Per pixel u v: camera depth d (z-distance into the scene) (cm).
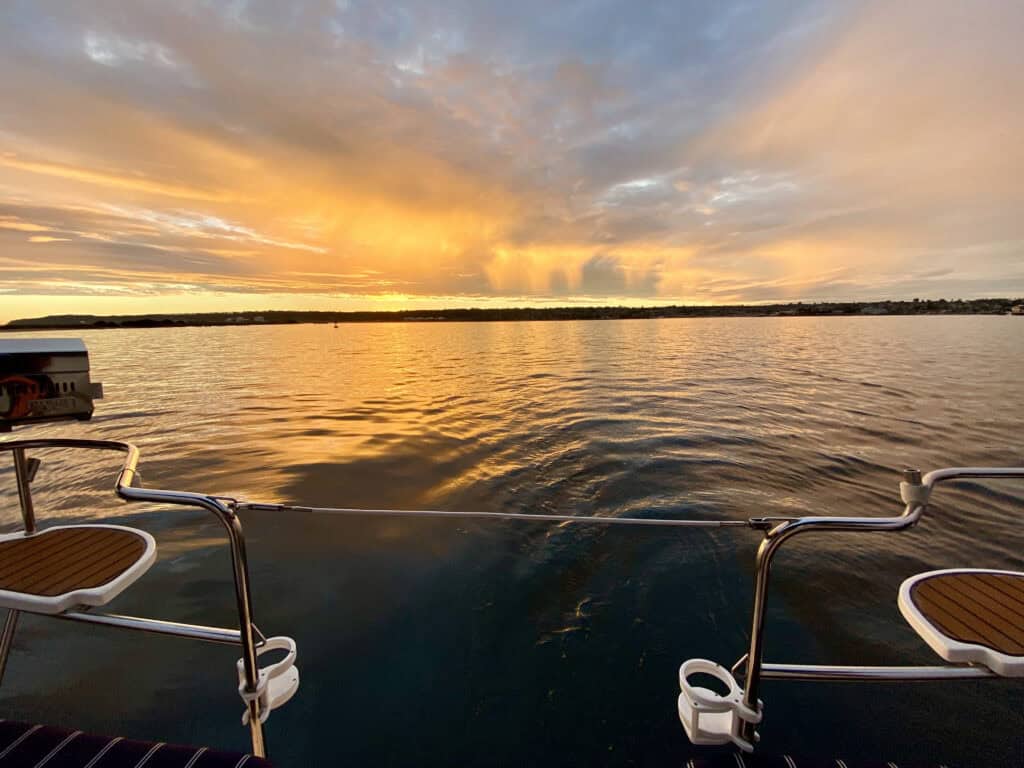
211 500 158
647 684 315
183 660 321
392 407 1248
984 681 311
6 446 174
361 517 541
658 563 450
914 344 3359
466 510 578
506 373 1983
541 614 380
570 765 263
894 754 267
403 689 309
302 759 263
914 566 446
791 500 604
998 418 1062
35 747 153
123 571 161
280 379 1848
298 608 380
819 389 1473
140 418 1117
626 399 1323
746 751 162
